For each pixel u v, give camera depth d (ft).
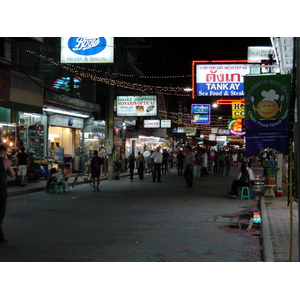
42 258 23.08
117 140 93.15
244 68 60.95
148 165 110.42
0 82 56.39
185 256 24.03
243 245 27.22
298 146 15.92
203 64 61.57
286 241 26.81
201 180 87.10
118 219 37.04
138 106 96.68
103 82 95.14
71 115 84.99
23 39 67.82
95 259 23.07
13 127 67.51
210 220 37.17
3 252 24.35
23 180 61.46
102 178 85.56
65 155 83.87
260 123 27.45
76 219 36.78
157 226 33.86
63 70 83.25
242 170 54.13
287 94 27.27
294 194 46.29
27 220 36.01
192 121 128.57
